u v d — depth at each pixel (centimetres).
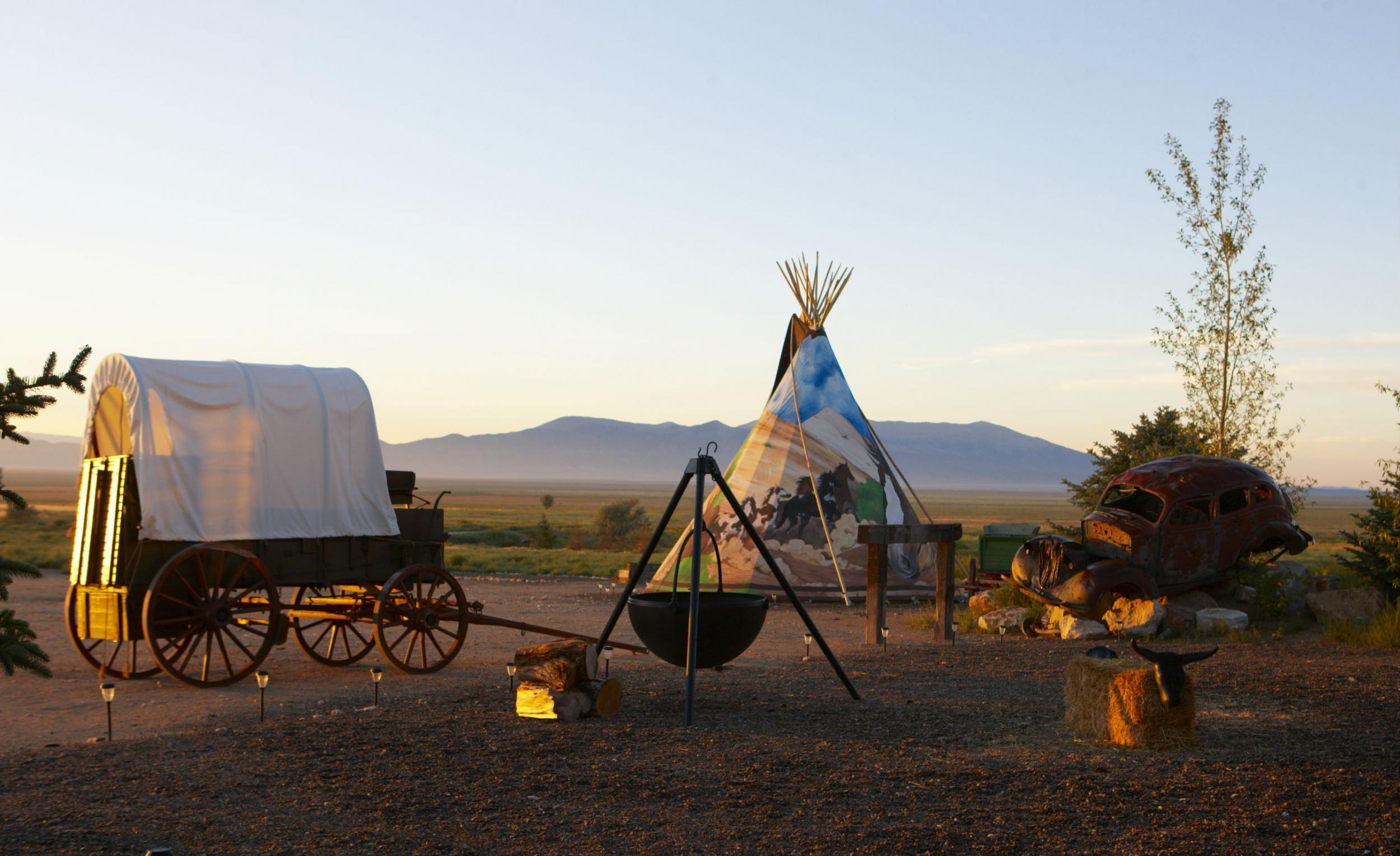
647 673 1178
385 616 1175
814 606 2033
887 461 2241
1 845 531
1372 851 545
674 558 2156
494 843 553
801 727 865
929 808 622
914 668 1240
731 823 590
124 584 1084
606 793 649
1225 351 2184
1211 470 1634
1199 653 780
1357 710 944
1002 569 1973
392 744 771
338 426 1209
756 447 2206
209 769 694
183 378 1096
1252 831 576
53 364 675
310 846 544
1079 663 843
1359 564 1728
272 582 1132
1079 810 618
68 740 823
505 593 2300
